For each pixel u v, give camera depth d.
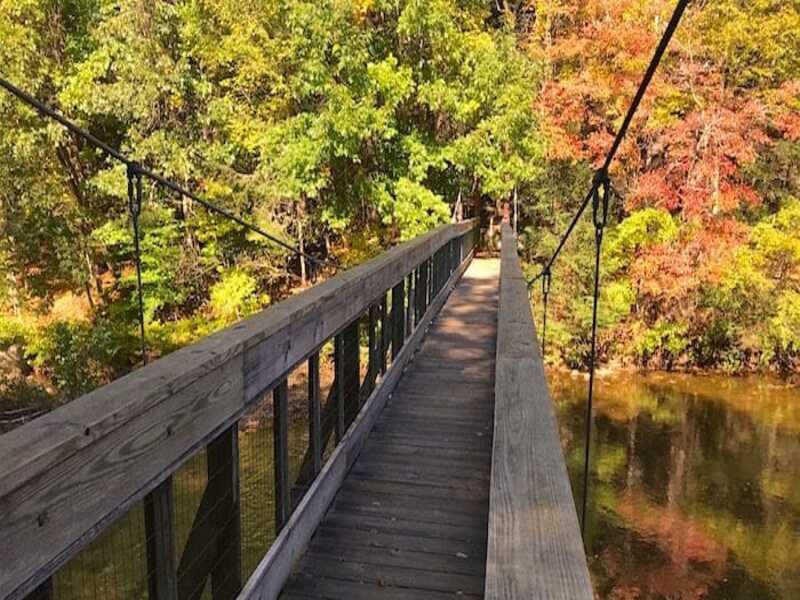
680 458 9.22
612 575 6.59
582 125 13.19
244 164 12.12
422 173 11.30
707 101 11.81
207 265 12.12
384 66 10.24
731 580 6.48
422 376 4.48
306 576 2.18
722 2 11.48
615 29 11.68
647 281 12.06
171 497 1.36
